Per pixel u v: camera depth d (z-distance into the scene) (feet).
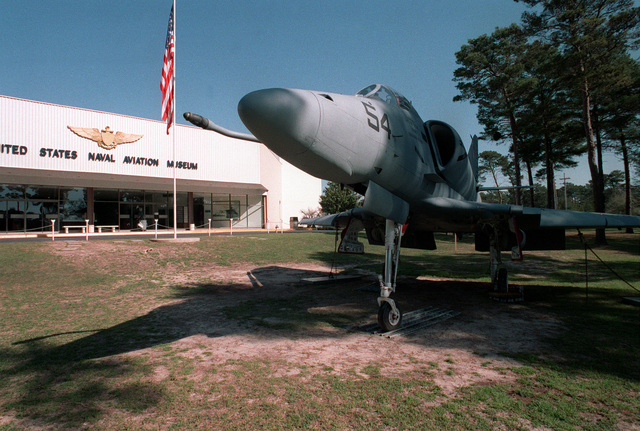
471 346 15.69
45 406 10.45
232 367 13.42
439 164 21.88
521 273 40.65
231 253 53.52
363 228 27.43
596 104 84.28
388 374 12.61
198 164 97.55
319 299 26.58
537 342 16.17
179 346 15.93
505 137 115.03
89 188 89.56
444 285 32.73
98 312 22.53
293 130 12.77
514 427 9.20
